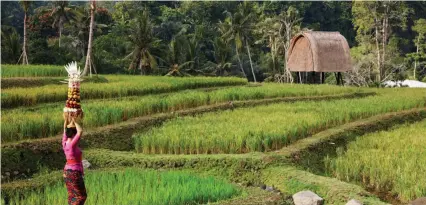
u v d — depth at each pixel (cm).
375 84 5022
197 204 1047
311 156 1591
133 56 5312
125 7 8362
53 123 1666
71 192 886
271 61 6216
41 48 5356
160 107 2319
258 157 1452
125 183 1148
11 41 5059
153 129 1830
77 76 901
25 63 4144
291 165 1440
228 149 1596
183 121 2028
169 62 5619
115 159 1525
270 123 1844
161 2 9400
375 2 6347
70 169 880
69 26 5988
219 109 2494
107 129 1794
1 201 1029
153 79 3694
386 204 1054
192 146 1600
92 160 1532
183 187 1114
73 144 878
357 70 5853
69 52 5747
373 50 6412
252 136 1669
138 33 5288
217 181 1251
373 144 1747
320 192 1190
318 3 9400
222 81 3788
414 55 7425
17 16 7931
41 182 1235
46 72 3238
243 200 1095
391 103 2647
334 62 4256
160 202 1006
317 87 3591
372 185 1309
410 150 1564
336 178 1388
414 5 8706
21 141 1531
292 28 6294
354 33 9562
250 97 2923
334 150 1736
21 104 2250
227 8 8875
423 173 1284
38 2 9269
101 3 9256
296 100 2973
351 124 2094
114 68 5459
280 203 1120
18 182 1236
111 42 6034
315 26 8638
